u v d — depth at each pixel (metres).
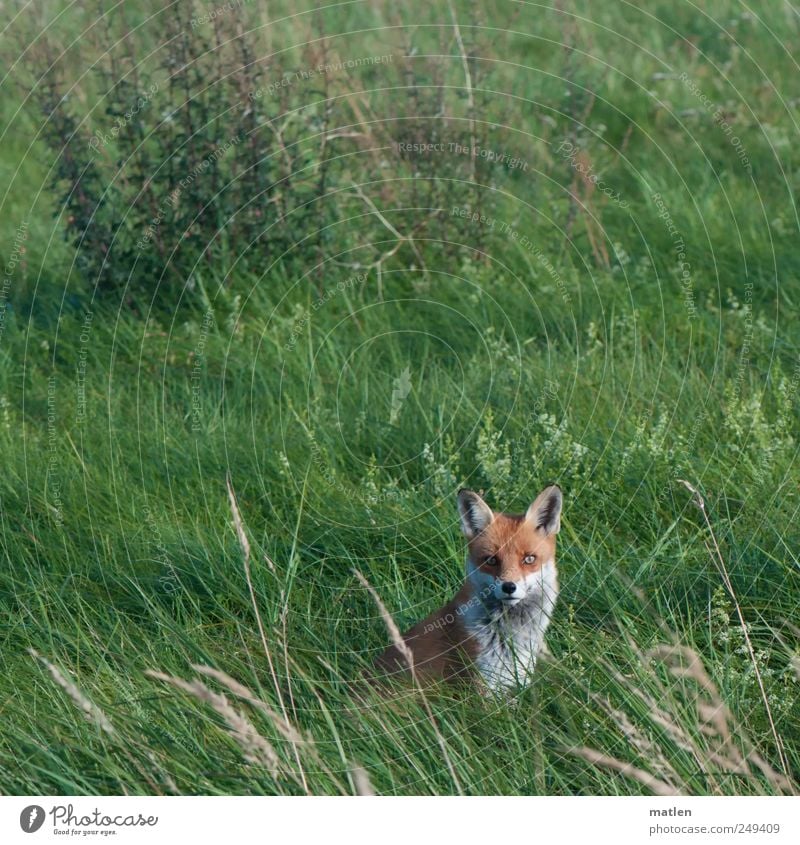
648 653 11.38
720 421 16.52
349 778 10.64
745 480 14.92
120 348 20.83
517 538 12.51
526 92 29.25
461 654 12.44
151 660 12.62
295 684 12.23
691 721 11.11
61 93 25.34
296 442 17.22
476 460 16.53
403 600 13.54
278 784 10.81
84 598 14.26
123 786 10.81
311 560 14.80
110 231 22.28
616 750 11.07
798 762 10.98
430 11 30.73
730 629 12.10
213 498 16.11
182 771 11.01
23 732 11.45
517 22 33.12
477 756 11.16
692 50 32.59
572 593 13.53
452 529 14.86
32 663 12.71
